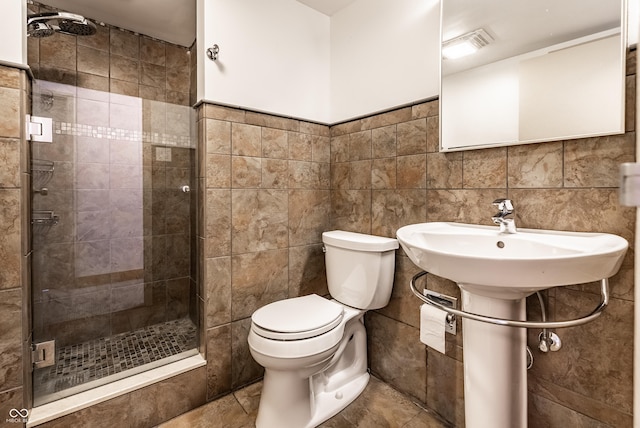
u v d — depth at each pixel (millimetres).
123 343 1715
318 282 1857
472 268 755
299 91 1754
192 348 1594
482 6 1183
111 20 1873
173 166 1745
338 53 1826
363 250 1448
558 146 1021
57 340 1497
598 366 955
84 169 1606
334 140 1863
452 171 1298
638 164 378
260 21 1597
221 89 1471
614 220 917
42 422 1090
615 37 901
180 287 1865
